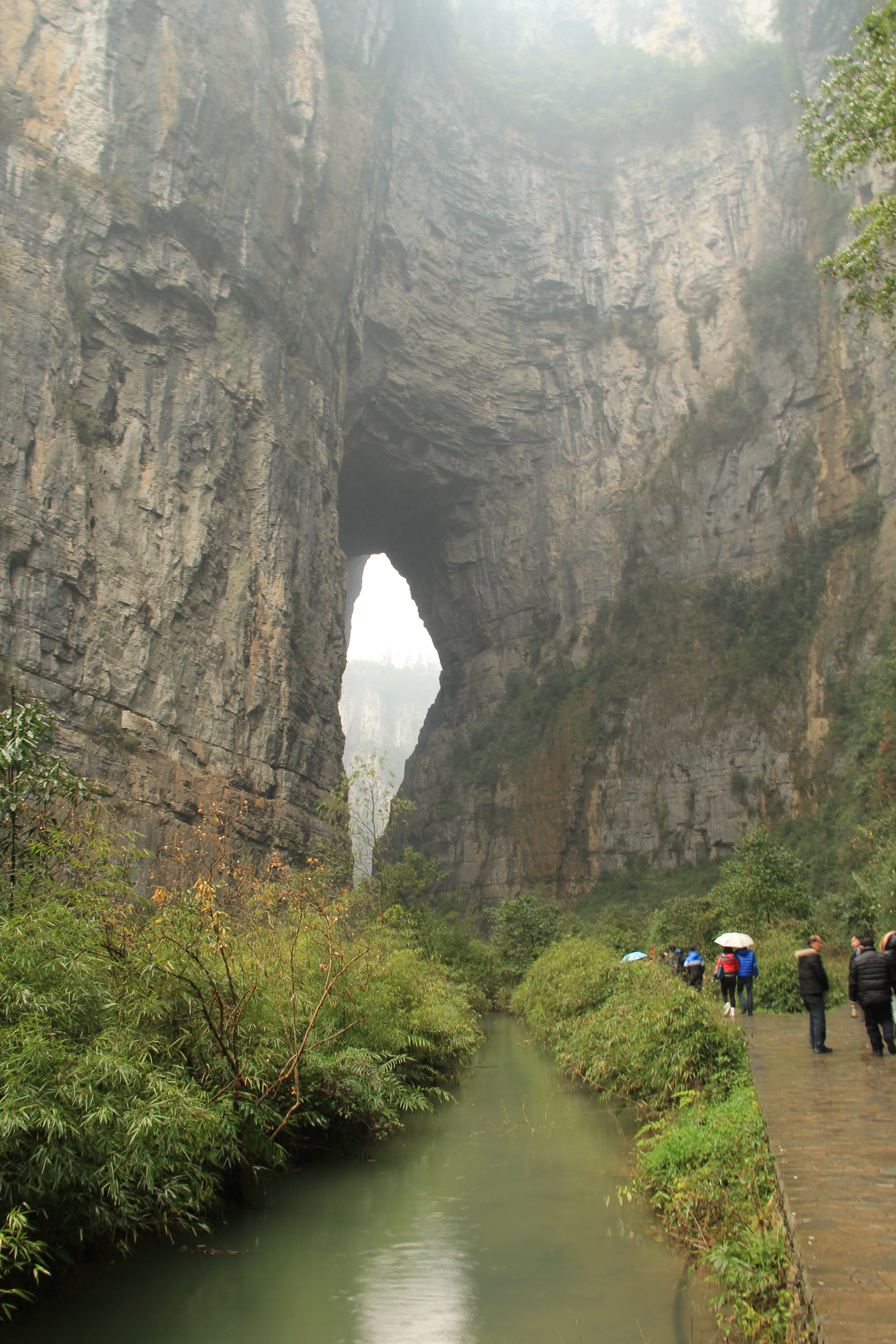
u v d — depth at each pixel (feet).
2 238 87.76
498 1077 48.34
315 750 112.16
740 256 187.32
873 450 153.17
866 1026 34.76
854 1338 10.28
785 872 86.74
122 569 89.71
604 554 187.83
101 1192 19.69
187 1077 24.23
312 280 128.88
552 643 192.24
